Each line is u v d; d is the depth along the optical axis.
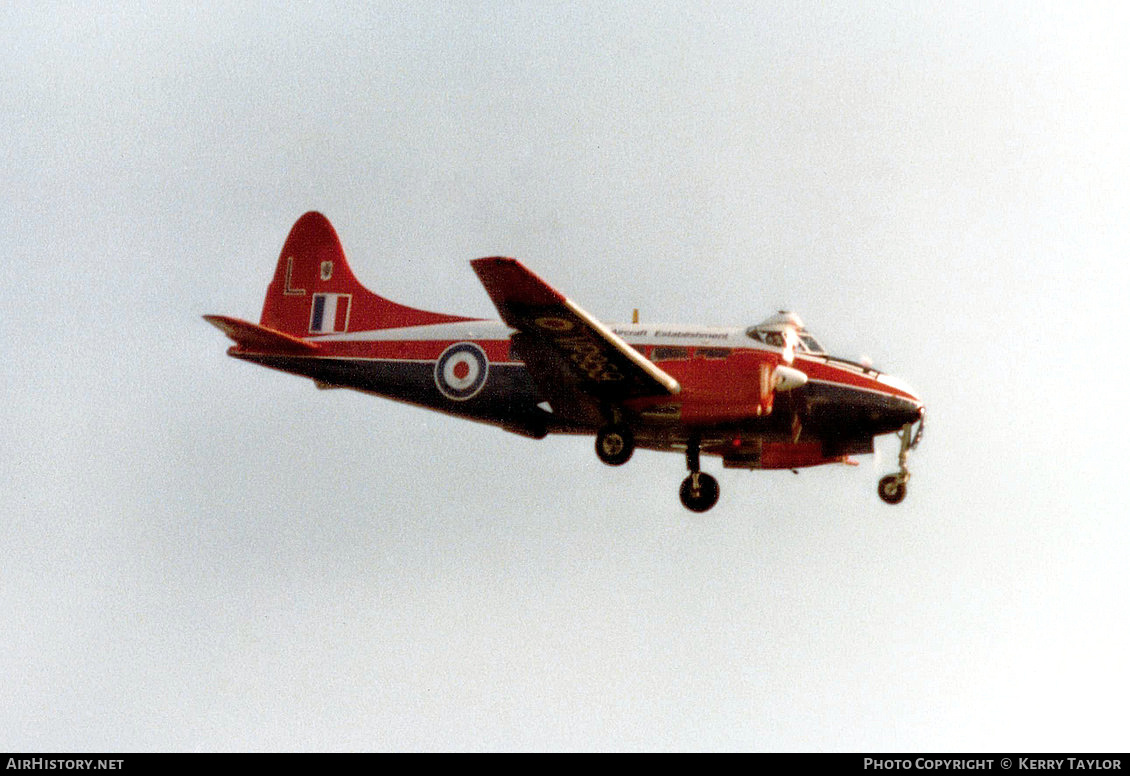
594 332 60.34
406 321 75.25
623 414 66.94
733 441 70.56
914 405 69.12
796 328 69.69
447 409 72.44
